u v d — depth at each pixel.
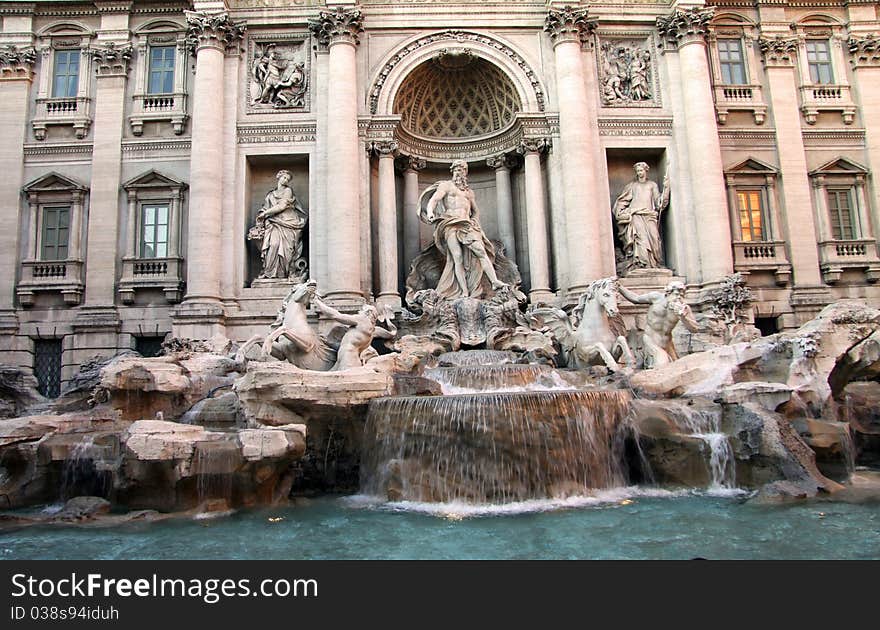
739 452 13.43
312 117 24.92
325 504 13.12
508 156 26.44
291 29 25.61
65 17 26.91
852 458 14.05
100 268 25.06
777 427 13.12
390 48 25.45
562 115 24.81
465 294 23.44
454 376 17.56
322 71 24.95
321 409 14.43
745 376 15.76
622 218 25.44
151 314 24.73
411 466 13.36
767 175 26.97
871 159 27.53
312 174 24.53
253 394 14.21
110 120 26.08
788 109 27.56
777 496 12.04
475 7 25.81
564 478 13.17
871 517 10.77
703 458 13.59
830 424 13.99
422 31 25.69
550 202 25.33
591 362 19.23
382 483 13.70
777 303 26.08
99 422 14.39
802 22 28.14
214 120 24.14
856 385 19.48
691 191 25.17
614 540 9.74
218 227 23.70
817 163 27.59
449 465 13.09
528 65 25.58
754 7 28.02
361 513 12.15
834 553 8.80
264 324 23.50
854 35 28.14
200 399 16.12
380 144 24.67
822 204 27.11
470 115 27.67
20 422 13.57
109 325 24.42
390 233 24.28
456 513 11.91
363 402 14.52
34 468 13.05
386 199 24.47
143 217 25.56
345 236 23.22
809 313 26.02
